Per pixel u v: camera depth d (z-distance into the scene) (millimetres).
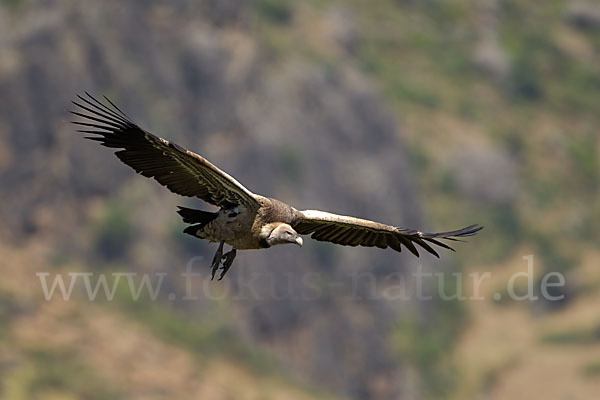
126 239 60281
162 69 68875
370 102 80750
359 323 64750
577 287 77000
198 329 57219
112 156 62906
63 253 58812
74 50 65125
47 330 49906
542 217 87875
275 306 62000
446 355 68312
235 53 73062
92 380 46750
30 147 61875
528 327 72875
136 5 69812
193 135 68312
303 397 57438
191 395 50875
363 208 73938
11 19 64438
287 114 73000
